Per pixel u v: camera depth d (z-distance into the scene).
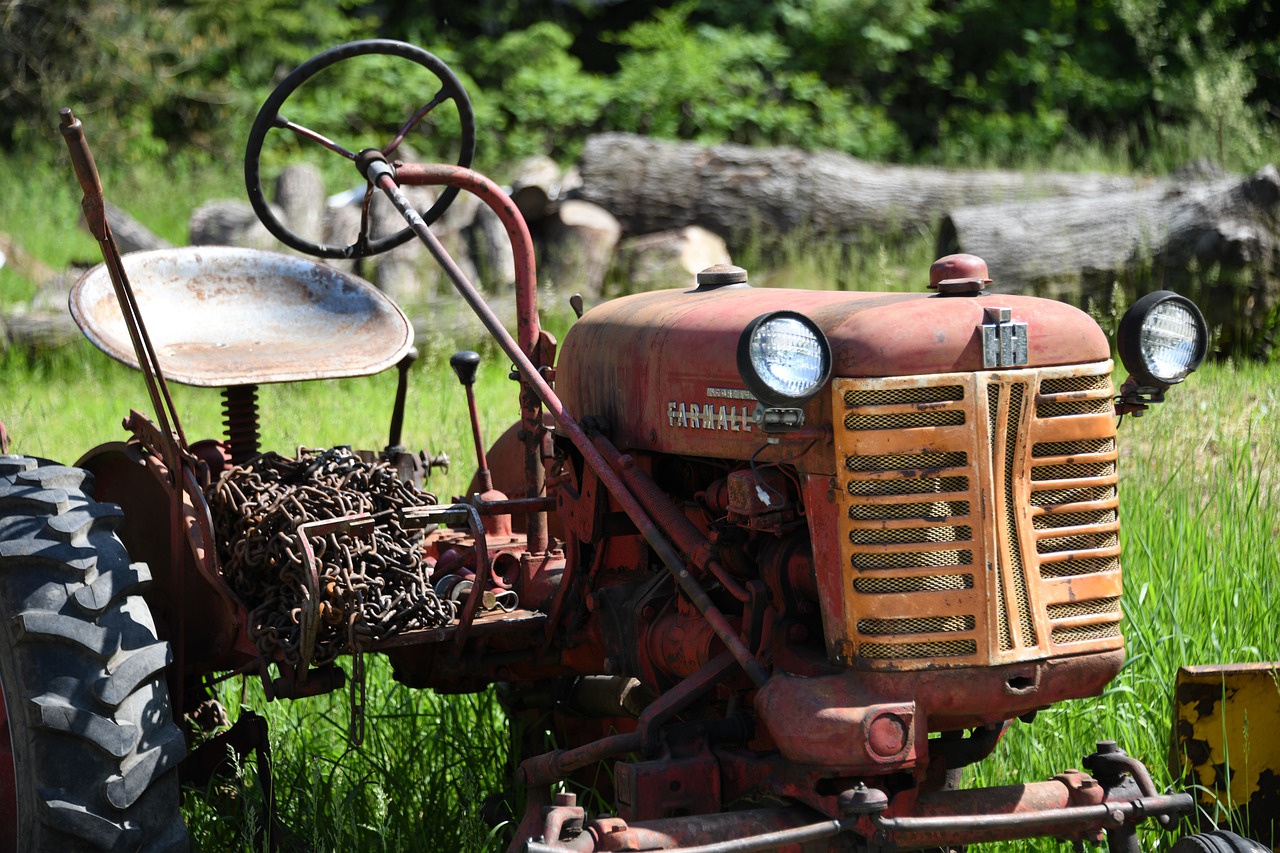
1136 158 22.97
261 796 5.58
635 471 4.75
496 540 6.02
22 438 10.77
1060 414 4.23
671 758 4.34
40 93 28.30
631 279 16.12
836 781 4.17
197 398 13.05
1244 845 4.20
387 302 6.48
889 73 30.56
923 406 4.06
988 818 4.09
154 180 26.31
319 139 5.52
